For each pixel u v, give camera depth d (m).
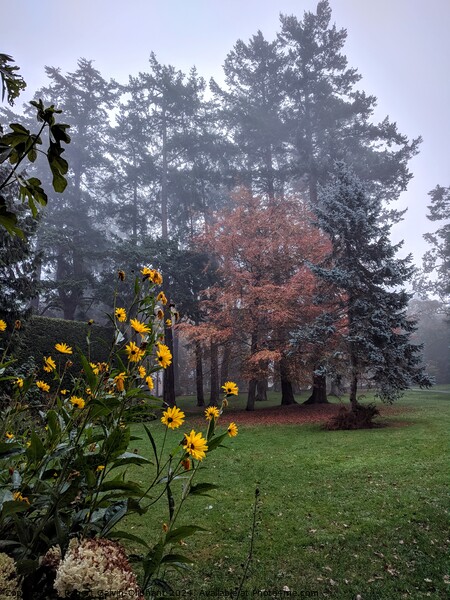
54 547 1.21
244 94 26.08
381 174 23.73
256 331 15.88
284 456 8.34
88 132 31.30
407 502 5.34
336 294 14.13
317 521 4.86
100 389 1.71
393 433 10.32
